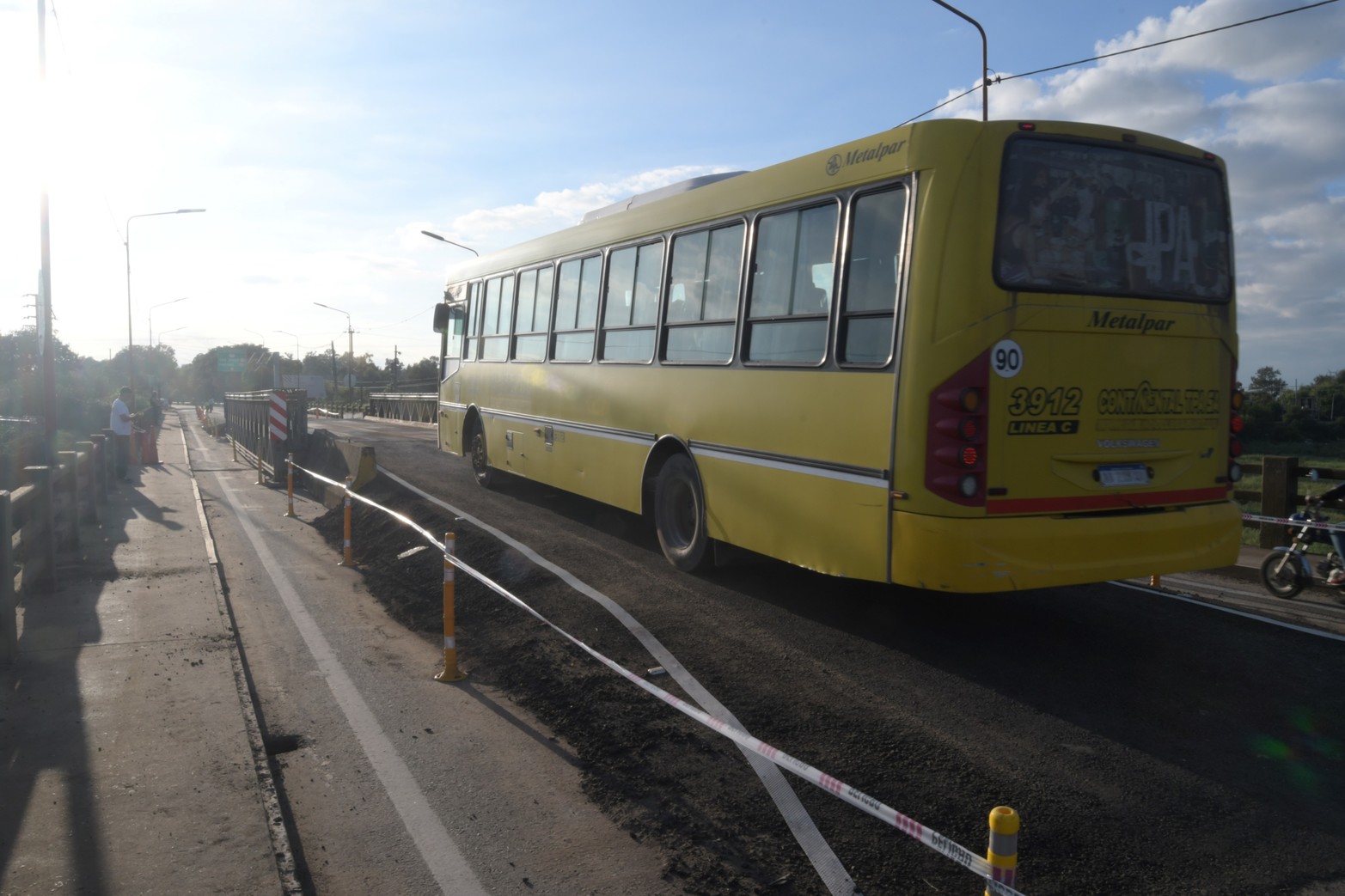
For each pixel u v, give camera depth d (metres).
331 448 17.67
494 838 4.43
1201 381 6.67
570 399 11.19
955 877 3.88
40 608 8.35
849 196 6.67
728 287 8.11
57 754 5.17
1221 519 6.68
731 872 4.00
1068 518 6.12
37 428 21.92
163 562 10.48
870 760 4.93
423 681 6.76
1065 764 4.88
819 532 6.83
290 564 11.11
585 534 11.01
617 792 4.82
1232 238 6.84
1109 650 6.73
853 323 6.57
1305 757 4.98
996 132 6.00
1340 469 10.75
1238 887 3.79
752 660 6.53
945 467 5.85
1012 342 5.94
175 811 4.52
